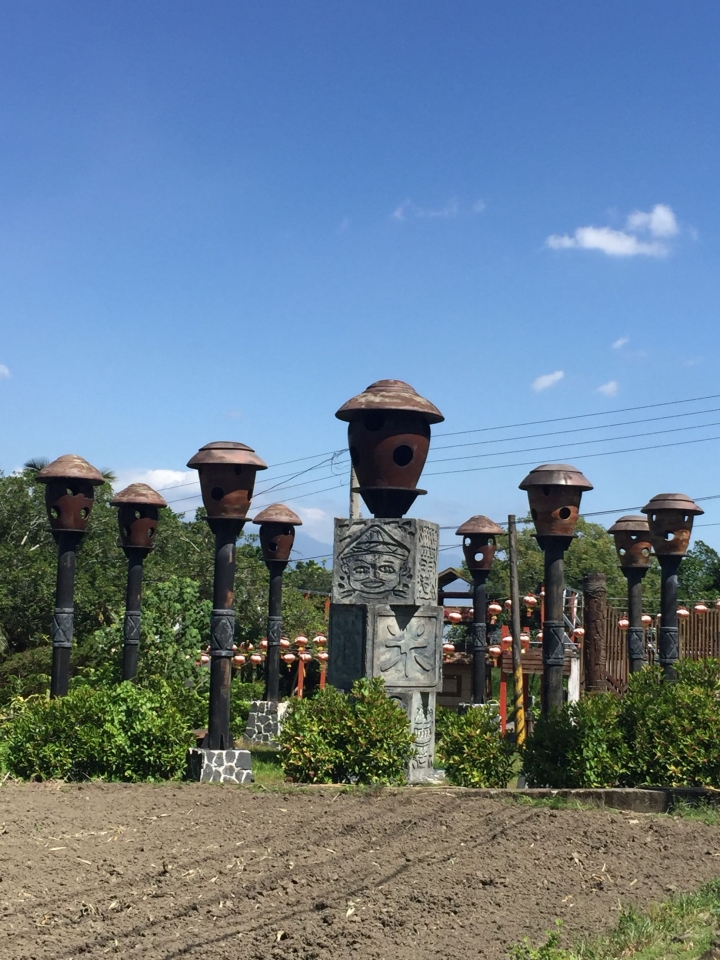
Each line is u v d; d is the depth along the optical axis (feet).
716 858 31.99
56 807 37.88
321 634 109.81
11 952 23.98
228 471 44.96
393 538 47.65
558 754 42.60
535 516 49.52
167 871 29.99
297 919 26.12
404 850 31.81
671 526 55.62
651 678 51.83
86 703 45.21
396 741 42.45
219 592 45.03
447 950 23.94
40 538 128.26
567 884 29.09
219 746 44.29
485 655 78.02
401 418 47.96
